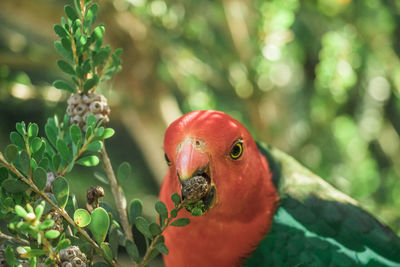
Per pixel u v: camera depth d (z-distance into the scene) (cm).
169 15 781
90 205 317
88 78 331
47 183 297
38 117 1177
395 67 817
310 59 867
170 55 820
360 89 830
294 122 888
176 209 293
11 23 883
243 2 816
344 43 789
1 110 1138
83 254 277
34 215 241
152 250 295
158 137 882
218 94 855
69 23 314
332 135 870
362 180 833
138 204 331
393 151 856
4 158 284
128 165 340
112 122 1420
